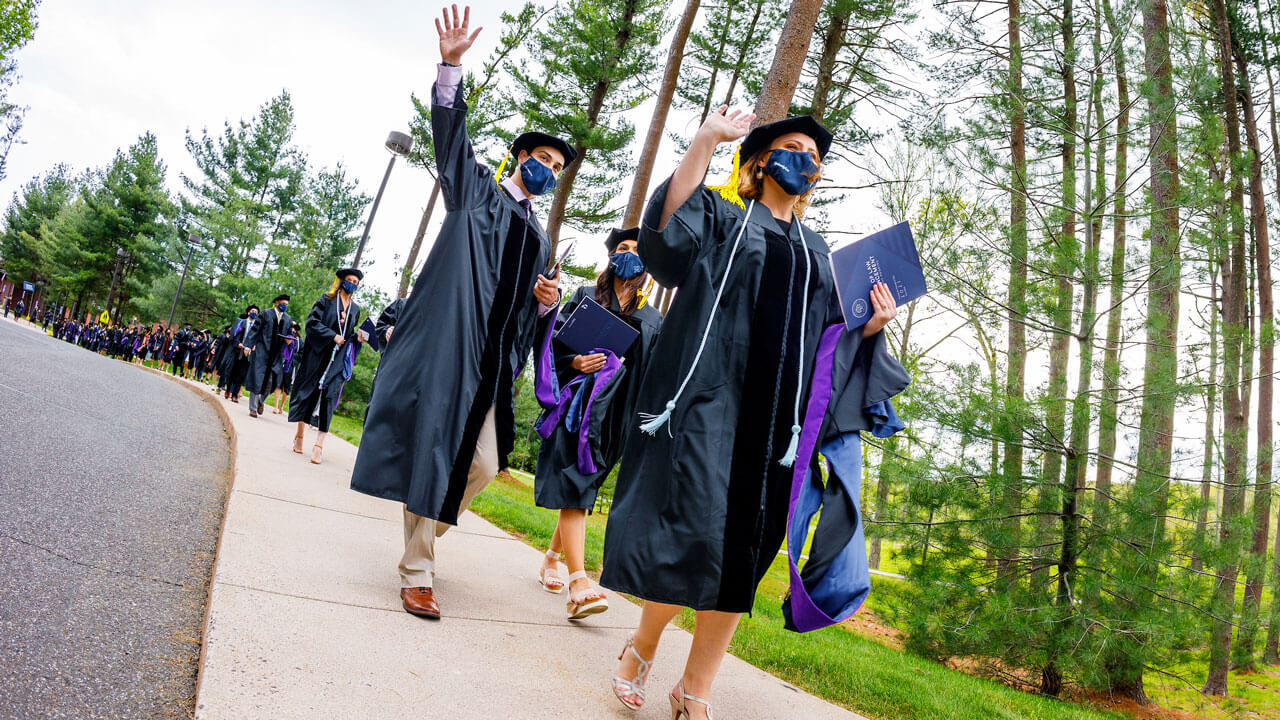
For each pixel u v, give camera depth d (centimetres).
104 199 5525
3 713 169
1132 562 742
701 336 214
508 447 326
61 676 195
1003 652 772
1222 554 736
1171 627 722
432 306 299
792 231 241
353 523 404
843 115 1591
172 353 2994
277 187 4394
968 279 843
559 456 357
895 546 870
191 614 266
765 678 327
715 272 219
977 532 793
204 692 175
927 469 780
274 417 1166
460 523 518
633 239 420
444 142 300
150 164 5512
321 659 211
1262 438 1326
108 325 4481
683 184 212
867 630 962
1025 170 885
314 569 296
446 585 337
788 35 756
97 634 228
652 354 224
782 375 215
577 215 2003
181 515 407
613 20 1798
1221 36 1223
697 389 211
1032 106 898
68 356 1562
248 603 238
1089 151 868
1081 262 786
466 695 213
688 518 203
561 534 351
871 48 1577
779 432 214
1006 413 762
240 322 1416
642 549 205
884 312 228
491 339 313
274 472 511
